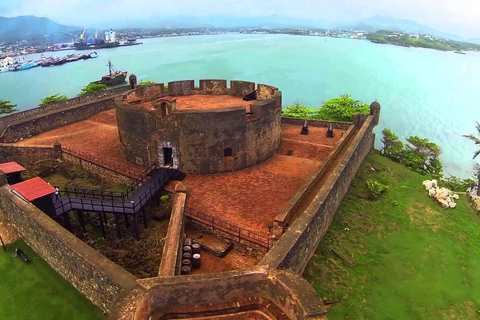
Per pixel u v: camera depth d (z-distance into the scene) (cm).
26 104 4966
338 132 2773
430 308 1457
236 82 2647
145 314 579
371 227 1873
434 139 4281
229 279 623
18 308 1223
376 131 4391
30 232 1449
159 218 1747
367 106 3425
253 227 1578
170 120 1948
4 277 1357
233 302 634
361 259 1641
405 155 3022
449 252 1809
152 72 7431
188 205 1750
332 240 1681
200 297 622
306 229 1357
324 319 537
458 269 1703
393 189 2308
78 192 1867
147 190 1794
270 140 2255
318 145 2502
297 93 5844
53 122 2873
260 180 2000
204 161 2034
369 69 7869
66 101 3212
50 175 2314
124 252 1526
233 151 2067
